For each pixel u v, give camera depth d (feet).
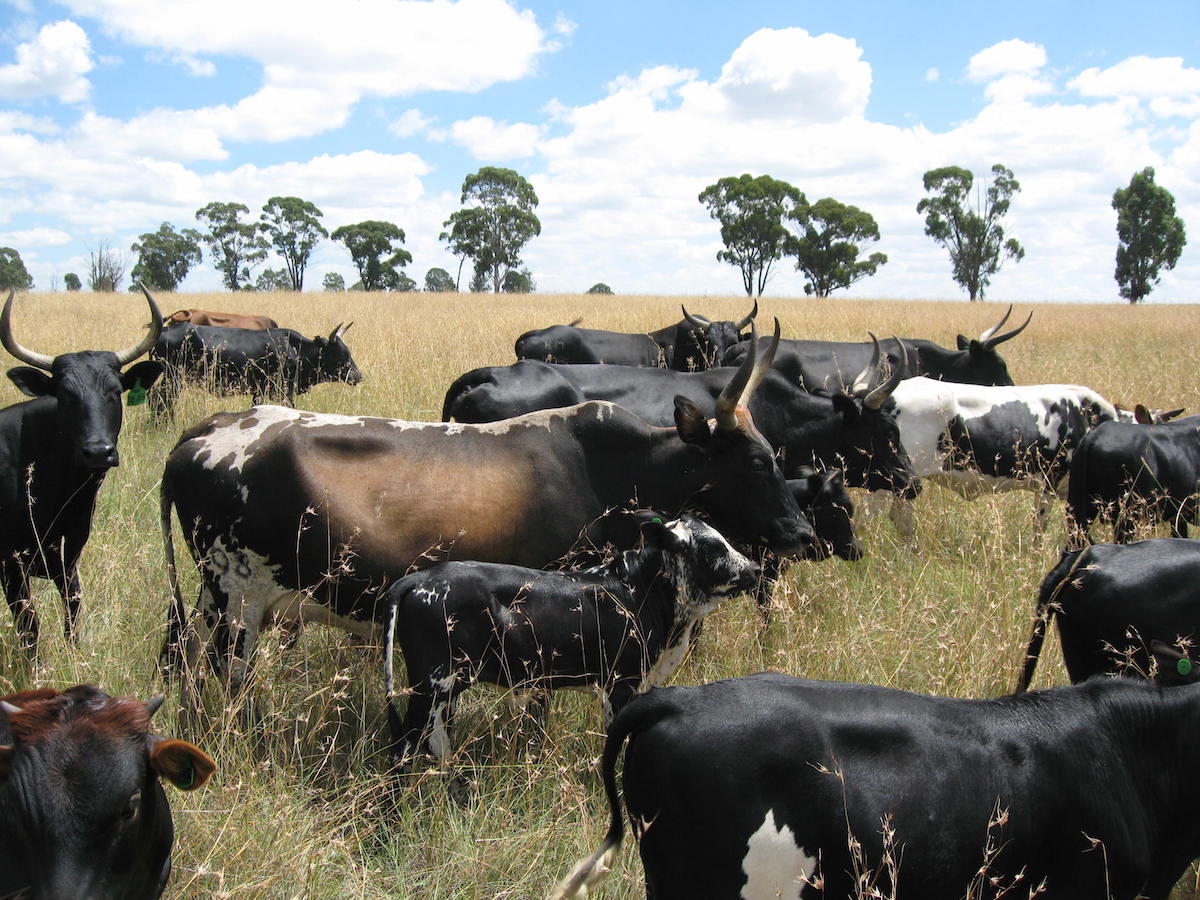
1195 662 11.69
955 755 10.04
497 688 15.01
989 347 38.22
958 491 29.81
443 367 44.93
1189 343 73.46
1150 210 268.00
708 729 9.90
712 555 15.56
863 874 9.46
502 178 280.92
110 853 8.89
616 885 12.38
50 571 19.31
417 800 14.07
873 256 280.10
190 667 16.05
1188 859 11.22
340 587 16.56
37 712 9.11
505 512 17.31
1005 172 267.59
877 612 20.10
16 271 255.29
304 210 313.12
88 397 18.74
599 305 119.44
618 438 18.42
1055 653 17.24
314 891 12.15
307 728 15.58
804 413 26.09
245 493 16.37
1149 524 21.84
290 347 42.88
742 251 279.49
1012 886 9.98
